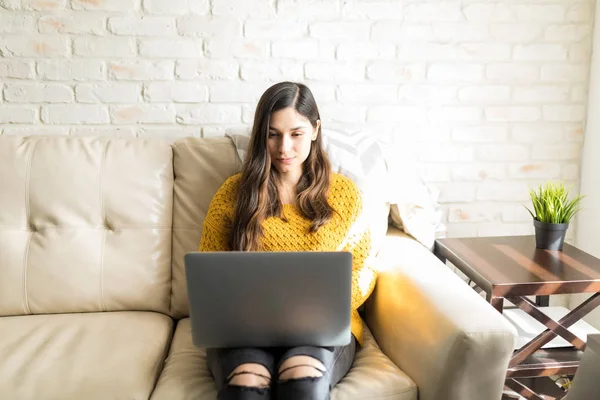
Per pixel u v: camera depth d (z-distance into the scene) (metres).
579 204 2.21
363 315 1.78
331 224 1.56
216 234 1.58
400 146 2.12
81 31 1.94
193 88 2.02
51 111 1.99
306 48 2.03
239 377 1.21
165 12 1.96
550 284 1.53
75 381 1.33
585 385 1.08
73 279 1.71
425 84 2.10
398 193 1.84
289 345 1.24
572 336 1.55
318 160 1.62
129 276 1.74
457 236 2.23
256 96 2.05
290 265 1.14
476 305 1.35
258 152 1.54
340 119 2.10
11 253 1.70
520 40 2.09
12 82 1.96
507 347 1.27
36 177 1.73
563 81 2.13
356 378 1.38
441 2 2.04
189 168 1.80
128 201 1.76
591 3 2.08
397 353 1.47
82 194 1.74
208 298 1.16
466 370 1.28
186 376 1.38
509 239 1.94
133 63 1.98
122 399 1.29
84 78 1.98
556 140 2.18
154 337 1.58
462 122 2.14
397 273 1.57
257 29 2.00
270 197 1.57
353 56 2.05
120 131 2.03
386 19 2.04
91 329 1.60
